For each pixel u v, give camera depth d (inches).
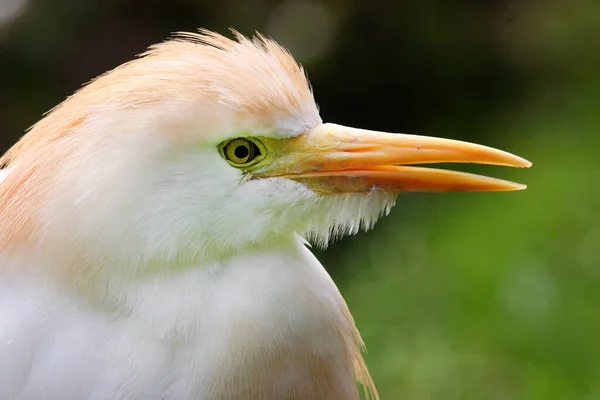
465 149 63.4
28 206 62.6
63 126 62.6
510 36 150.7
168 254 62.4
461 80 140.6
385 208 63.4
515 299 84.0
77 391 62.4
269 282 62.9
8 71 119.0
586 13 161.2
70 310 62.5
